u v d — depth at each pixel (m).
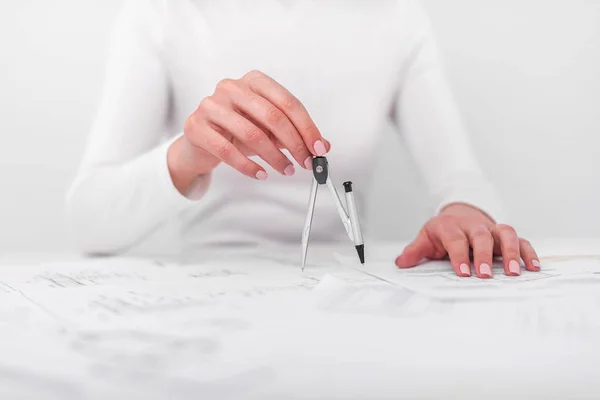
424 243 0.61
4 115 1.18
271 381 0.24
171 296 0.42
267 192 0.90
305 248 0.57
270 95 0.57
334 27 0.94
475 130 1.21
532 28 1.19
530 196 1.23
